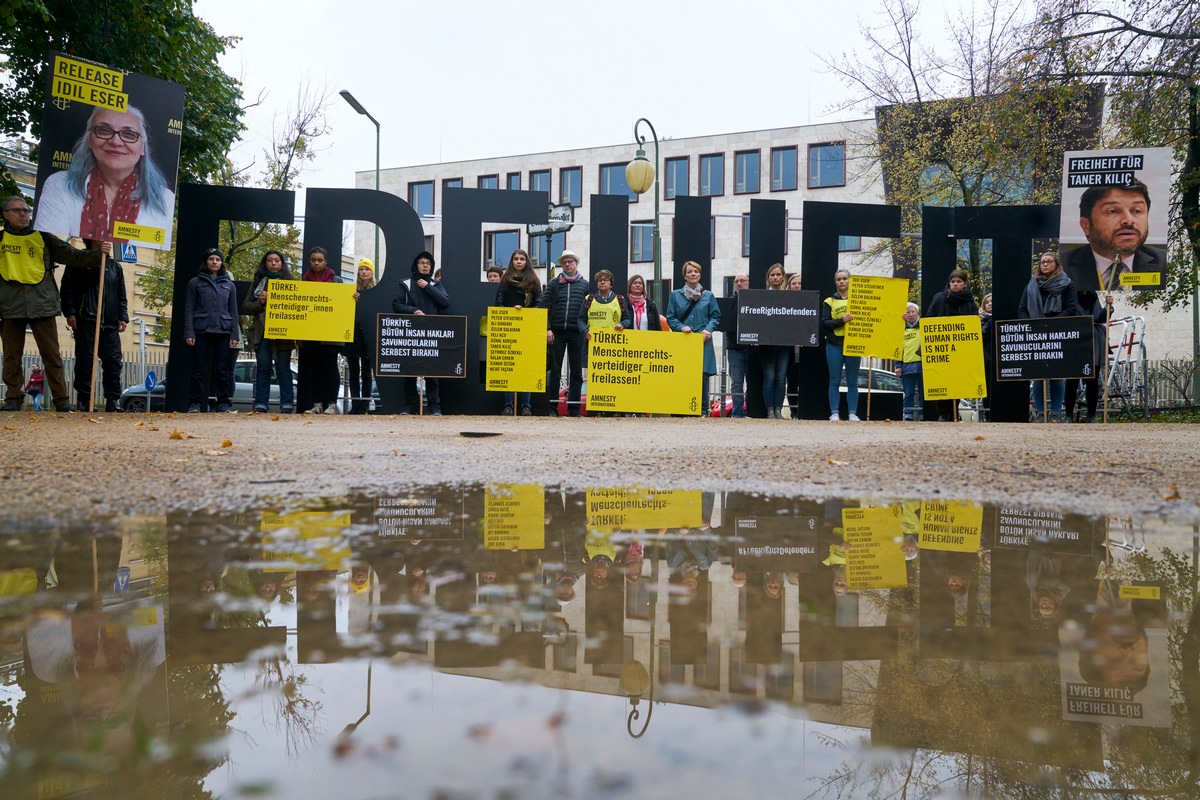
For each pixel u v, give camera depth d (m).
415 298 10.80
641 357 10.73
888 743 0.70
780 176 38.97
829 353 11.05
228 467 3.35
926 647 1.04
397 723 0.72
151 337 28.64
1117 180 10.25
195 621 1.13
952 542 1.89
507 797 0.55
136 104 8.76
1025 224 11.52
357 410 11.47
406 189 45.59
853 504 2.53
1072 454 4.31
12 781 0.60
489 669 0.91
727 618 1.18
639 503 2.52
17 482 2.74
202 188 10.99
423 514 2.25
